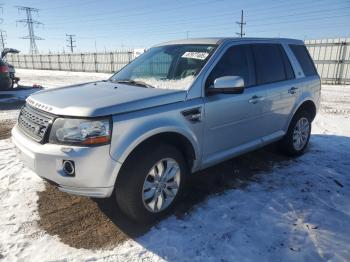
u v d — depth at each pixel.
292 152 4.65
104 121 2.48
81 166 2.44
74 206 3.25
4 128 6.54
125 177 2.66
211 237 2.74
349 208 3.26
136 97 2.78
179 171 3.03
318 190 3.64
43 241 2.66
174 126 2.85
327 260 2.47
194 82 3.13
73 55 37.56
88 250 2.56
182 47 3.75
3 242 2.63
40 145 2.59
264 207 3.25
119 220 3.00
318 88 4.96
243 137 3.74
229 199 3.41
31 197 3.41
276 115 4.16
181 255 2.51
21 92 12.70
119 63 31.92
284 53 4.43
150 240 2.70
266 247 2.62
